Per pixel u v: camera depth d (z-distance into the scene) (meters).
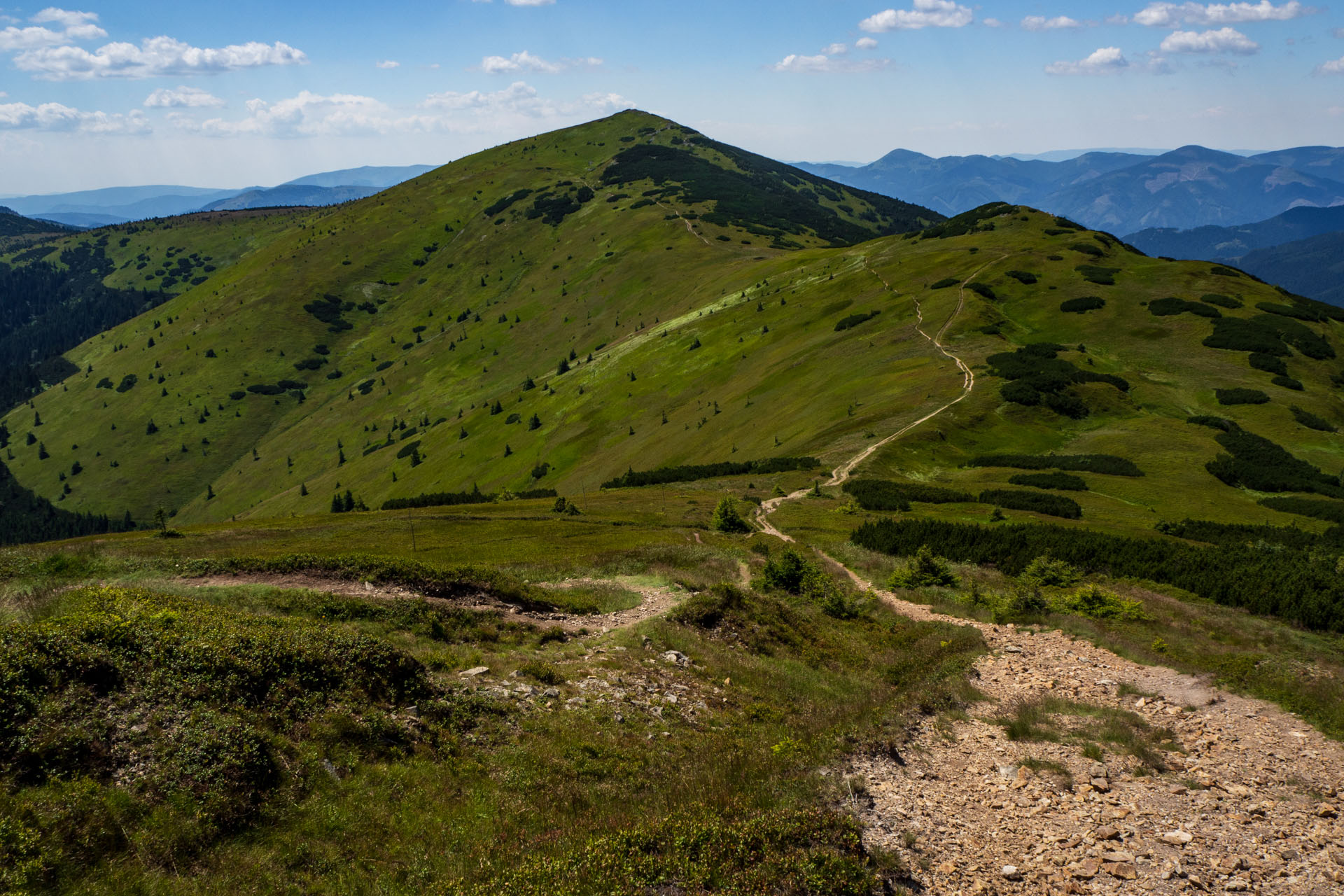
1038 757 15.95
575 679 20.80
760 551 52.72
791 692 22.97
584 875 10.62
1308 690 19.22
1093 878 11.47
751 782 14.15
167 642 15.42
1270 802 13.92
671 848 11.40
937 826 12.97
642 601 33.97
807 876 10.69
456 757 15.31
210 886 10.69
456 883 10.99
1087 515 67.38
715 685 22.34
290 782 13.12
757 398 149.62
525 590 32.66
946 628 29.20
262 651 15.98
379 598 27.02
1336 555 47.12
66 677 13.53
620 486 116.75
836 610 34.19
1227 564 38.47
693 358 199.25
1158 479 83.06
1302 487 80.81
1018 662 23.69
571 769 15.45
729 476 104.44
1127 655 23.73
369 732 15.09
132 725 13.08
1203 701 19.44
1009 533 48.22
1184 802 13.97
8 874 9.73
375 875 11.54
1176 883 11.31
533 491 121.44
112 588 22.08
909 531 51.53
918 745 16.48
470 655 21.91
